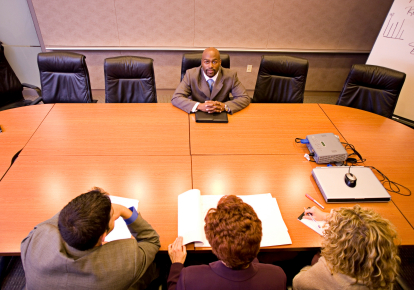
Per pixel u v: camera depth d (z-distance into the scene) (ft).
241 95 7.65
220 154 5.89
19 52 11.12
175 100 7.43
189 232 4.14
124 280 3.07
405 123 8.69
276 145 6.26
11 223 4.26
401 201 5.01
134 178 5.17
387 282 2.95
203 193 4.92
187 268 3.09
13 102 8.89
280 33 11.39
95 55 11.51
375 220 3.03
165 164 5.54
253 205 4.71
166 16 10.71
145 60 7.88
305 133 6.73
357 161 5.92
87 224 2.80
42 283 2.89
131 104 7.55
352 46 11.94
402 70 10.30
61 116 6.88
